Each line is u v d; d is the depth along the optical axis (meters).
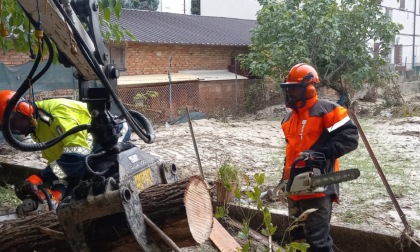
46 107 4.89
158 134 13.47
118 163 3.51
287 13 17.48
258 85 20.86
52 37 3.25
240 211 5.89
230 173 5.75
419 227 5.36
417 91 30.31
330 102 4.09
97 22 3.54
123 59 19.06
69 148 4.80
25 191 5.00
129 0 34.09
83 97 3.57
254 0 33.88
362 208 6.16
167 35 20.97
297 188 3.84
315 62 17.78
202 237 3.52
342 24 17.64
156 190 3.54
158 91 18.53
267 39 18.19
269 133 13.77
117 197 3.23
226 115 18.98
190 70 21.31
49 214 3.90
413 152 10.16
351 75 17.62
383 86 20.20
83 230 3.41
